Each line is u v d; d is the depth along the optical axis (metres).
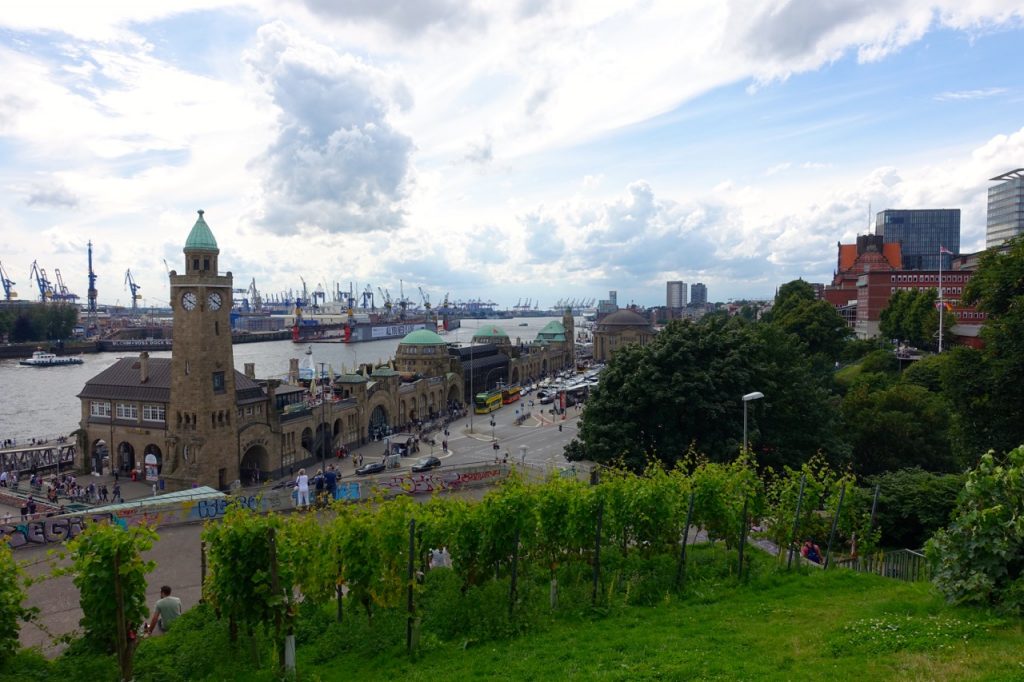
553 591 31.52
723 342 66.12
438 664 26.66
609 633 27.89
